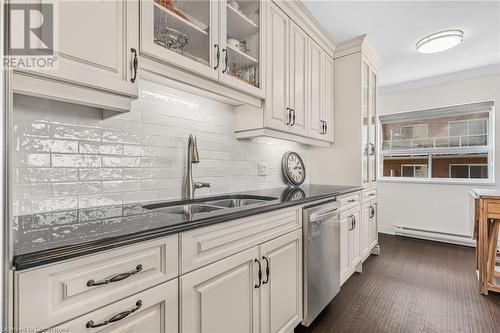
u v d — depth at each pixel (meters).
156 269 0.83
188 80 1.28
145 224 0.86
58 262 0.63
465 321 1.74
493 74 3.28
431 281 2.36
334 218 1.96
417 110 3.84
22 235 0.73
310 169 2.94
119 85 0.96
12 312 0.56
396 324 1.72
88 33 0.88
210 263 1.01
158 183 1.47
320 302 1.74
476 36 2.54
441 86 3.65
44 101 1.05
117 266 0.74
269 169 2.37
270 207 1.32
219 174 1.86
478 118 3.44
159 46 1.11
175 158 1.57
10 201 0.56
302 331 1.65
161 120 1.50
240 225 1.16
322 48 2.48
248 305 1.21
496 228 2.16
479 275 2.20
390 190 4.04
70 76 0.83
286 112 1.96
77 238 0.70
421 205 3.77
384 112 4.16
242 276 1.17
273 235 1.37
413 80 3.83
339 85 2.72
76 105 1.14
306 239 1.62
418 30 2.45
